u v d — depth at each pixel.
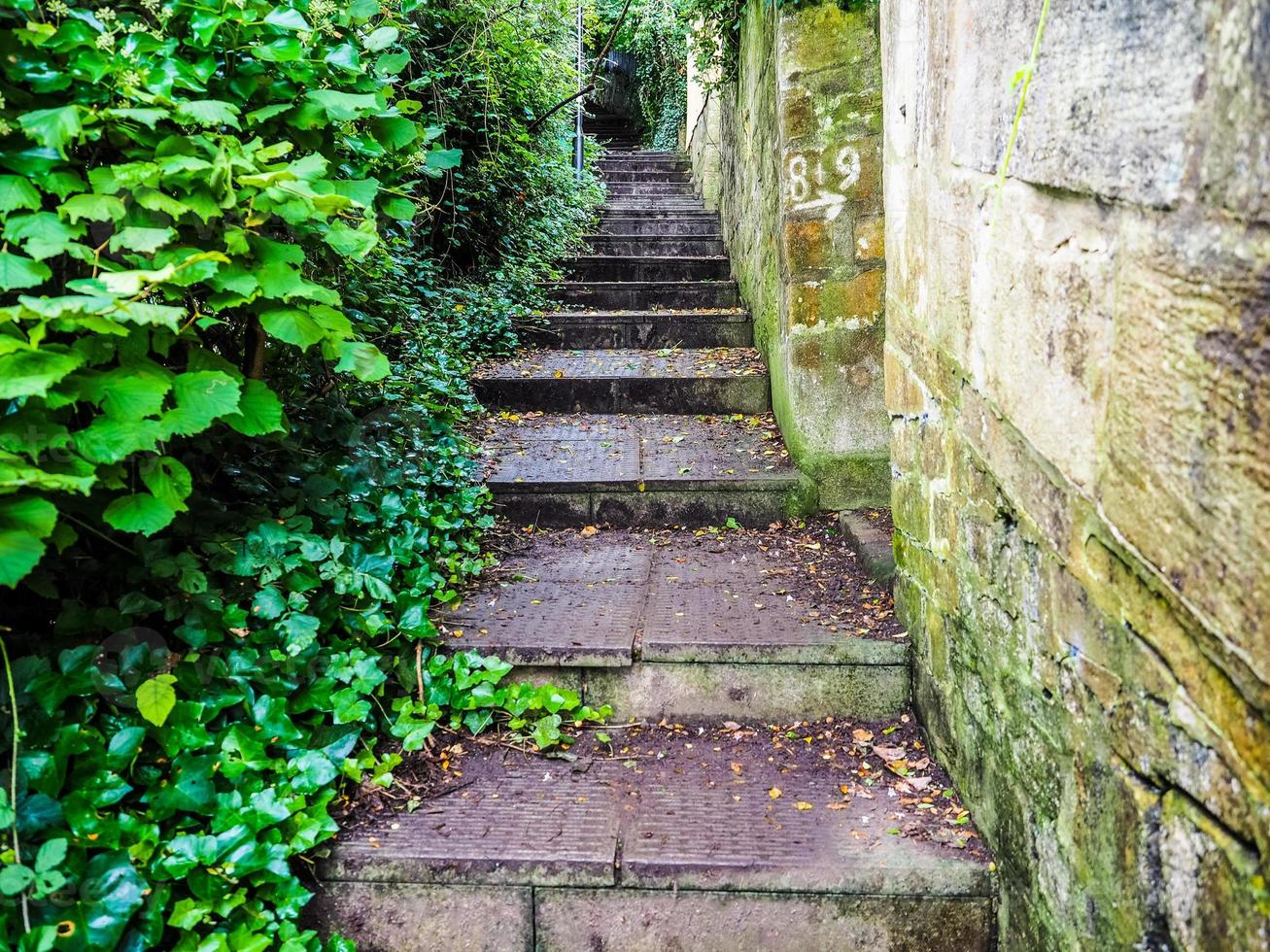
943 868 1.75
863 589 2.74
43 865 1.39
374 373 1.75
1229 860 0.91
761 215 4.28
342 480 2.45
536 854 1.82
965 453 1.77
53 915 1.45
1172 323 0.93
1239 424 0.81
